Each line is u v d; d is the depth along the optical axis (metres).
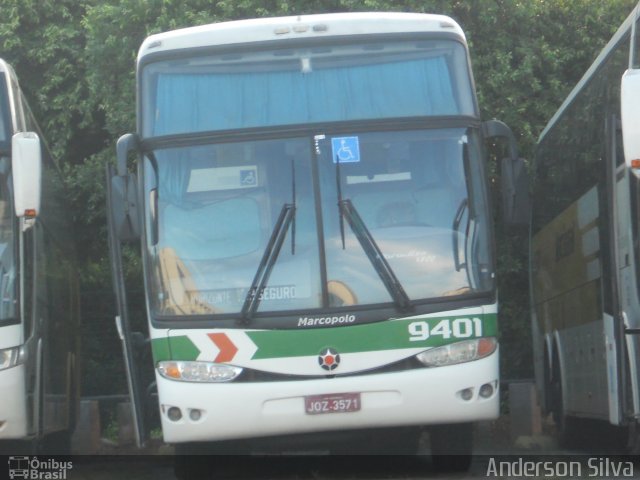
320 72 11.72
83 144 24.34
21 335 11.90
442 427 12.09
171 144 11.50
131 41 20.97
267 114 11.53
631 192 11.38
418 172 11.37
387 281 10.99
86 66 22.66
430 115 11.52
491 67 21.00
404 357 10.86
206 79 11.75
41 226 13.73
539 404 18.48
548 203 17.09
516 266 21.05
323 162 11.34
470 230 11.25
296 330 10.89
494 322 11.14
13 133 12.40
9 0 23.34
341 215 11.20
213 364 10.90
